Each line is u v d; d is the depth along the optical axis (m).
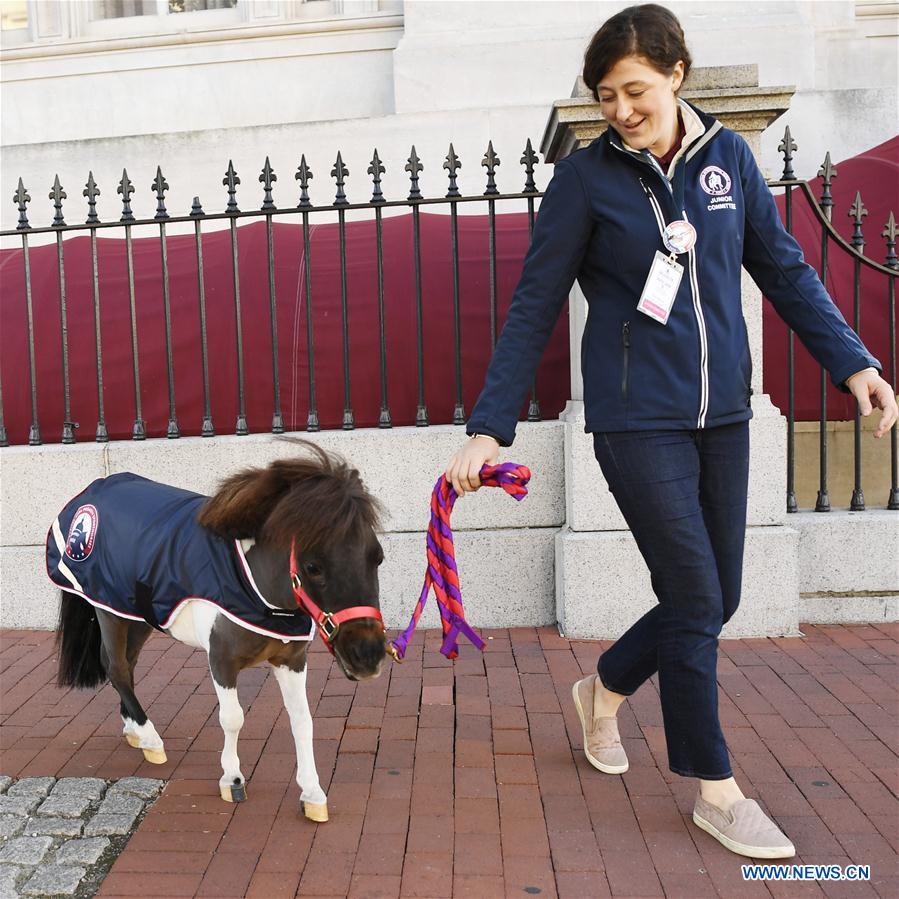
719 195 2.77
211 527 2.87
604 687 3.34
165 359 5.53
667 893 2.70
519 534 4.98
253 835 3.02
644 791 3.27
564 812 3.14
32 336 5.23
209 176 7.44
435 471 4.96
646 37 2.60
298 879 2.79
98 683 3.67
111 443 5.16
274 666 3.05
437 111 7.34
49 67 8.17
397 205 4.97
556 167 2.90
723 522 2.95
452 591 2.74
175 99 8.08
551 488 5.01
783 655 4.53
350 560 2.54
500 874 2.80
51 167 7.55
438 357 5.40
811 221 5.85
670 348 2.76
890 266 4.95
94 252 5.12
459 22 7.55
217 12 8.25
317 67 7.98
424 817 3.12
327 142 7.37
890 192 5.93
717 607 2.87
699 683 2.88
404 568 5.00
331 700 4.08
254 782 3.38
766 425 4.71
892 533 4.96
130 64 8.10
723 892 2.71
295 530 2.53
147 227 7.45
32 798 3.25
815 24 7.79
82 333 5.59
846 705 3.94
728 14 7.46
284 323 5.47
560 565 4.86
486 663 4.48
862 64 7.80
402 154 7.34
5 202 7.60
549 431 4.98
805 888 2.72
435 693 4.13
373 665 2.51
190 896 2.71
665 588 2.87
